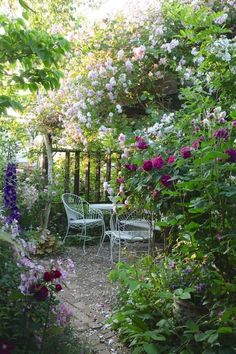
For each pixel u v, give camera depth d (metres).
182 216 2.55
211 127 2.69
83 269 4.79
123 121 4.90
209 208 2.37
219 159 2.29
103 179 7.03
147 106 5.09
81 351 2.44
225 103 3.23
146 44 5.02
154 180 2.66
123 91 5.06
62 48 2.58
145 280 2.97
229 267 2.48
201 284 2.59
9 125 6.43
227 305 2.36
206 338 2.19
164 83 5.21
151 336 2.39
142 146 2.91
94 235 6.43
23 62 2.59
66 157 6.73
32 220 5.74
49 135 6.39
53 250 5.45
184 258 2.93
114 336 2.96
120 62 5.09
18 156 6.64
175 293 2.57
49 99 5.89
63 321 2.39
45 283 2.25
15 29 2.44
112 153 6.29
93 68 5.15
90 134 5.46
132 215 5.07
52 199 6.12
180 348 2.36
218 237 2.38
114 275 2.76
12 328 2.15
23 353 2.11
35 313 2.23
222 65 3.24
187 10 3.97
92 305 3.58
